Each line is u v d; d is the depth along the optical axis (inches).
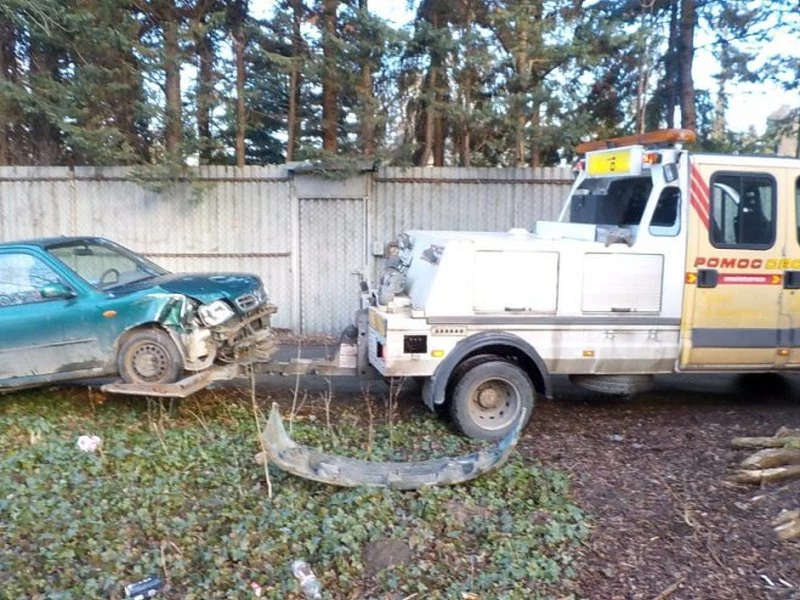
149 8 453.1
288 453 194.2
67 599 143.6
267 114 499.8
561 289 241.4
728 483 195.8
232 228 431.5
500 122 437.7
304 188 427.8
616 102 551.2
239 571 155.3
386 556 160.9
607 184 278.8
